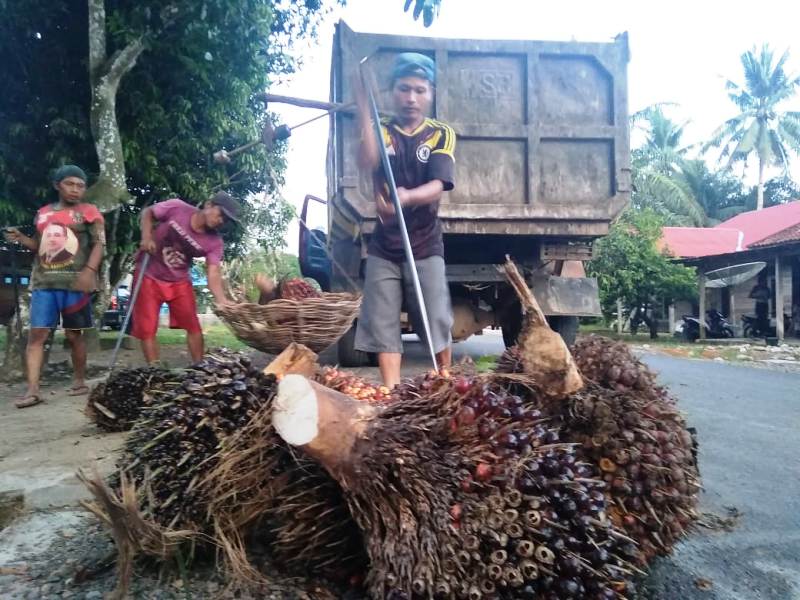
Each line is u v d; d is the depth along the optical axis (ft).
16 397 17.78
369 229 18.22
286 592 6.15
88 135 26.07
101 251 17.61
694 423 15.84
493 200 19.21
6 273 26.20
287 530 6.11
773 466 11.78
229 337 40.75
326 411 5.27
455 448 5.40
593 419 6.17
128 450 6.39
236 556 5.96
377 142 10.91
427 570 4.87
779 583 6.98
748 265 57.88
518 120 19.19
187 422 5.93
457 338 22.94
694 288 55.72
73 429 13.26
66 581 6.36
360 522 5.45
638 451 6.08
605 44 19.12
